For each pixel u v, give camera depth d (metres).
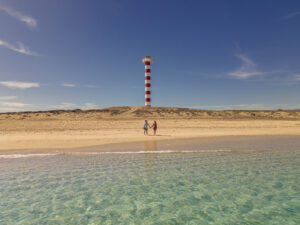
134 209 6.97
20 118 47.78
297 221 6.11
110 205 7.27
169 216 6.48
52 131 32.06
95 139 23.16
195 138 23.89
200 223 6.06
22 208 7.11
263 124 40.91
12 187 8.98
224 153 15.27
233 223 6.04
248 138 23.70
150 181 9.55
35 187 8.96
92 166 12.14
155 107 66.25
